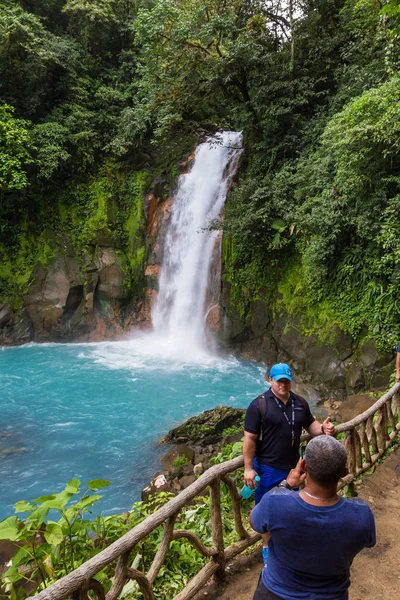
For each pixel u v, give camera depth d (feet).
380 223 37.63
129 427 37.45
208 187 62.64
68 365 53.93
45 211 66.08
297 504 6.16
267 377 48.29
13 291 63.57
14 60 60.64
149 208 68.23
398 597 11.33
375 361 38.52
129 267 66.44
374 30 45.98
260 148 54.70
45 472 30.66
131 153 70.38
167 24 52.03
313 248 41.42
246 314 55.21
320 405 40.11
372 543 6.16
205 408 41.01
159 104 59.98
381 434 19.08
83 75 70.23
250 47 48.55
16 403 42.63
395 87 33.14
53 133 62.34
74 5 67.36
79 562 10.38
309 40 54.54
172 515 9.81
